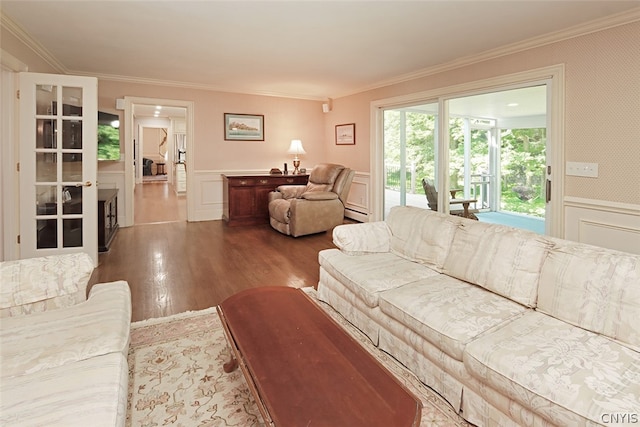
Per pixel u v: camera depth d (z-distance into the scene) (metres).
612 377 1.21
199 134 5.92
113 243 4.55
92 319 1.58
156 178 14.49
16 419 1.01
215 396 1.71
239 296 1.98
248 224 5.82
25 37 3.33
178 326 2.38
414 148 5.11
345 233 2.66
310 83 5.50
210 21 3.01
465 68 4.07
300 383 1.22
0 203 3.22
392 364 1.96
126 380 1.29
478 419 1.49
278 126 6.54
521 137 3.72
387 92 5.29
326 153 6.97
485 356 1.41
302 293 2.05
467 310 1.75
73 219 3.49
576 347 1.40
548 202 3.34
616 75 2.80
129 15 2.88
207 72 4.85
